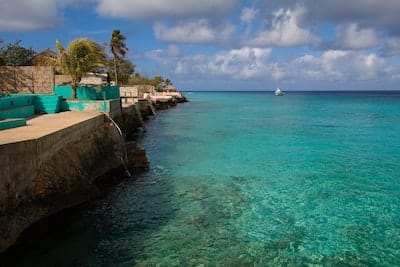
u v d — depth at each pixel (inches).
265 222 503.2
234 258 406.0
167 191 640.4
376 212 539.2
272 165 831.1
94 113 930.1
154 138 1257.4
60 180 522.9
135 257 406.6
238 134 1349.7
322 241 447.2
